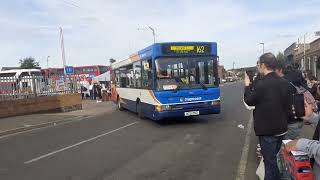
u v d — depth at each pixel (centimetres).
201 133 1380
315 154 428
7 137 1616
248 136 1273
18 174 909
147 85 1680
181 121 1738
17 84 2431
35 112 2488
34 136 1577
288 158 485
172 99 1568
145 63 1700
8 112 2314
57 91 2716
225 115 1936
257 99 580
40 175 886
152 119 1747
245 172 825
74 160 1028
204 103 1595
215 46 1623
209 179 789
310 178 447
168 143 1208
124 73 2220
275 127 571
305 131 1248
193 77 1595
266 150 582
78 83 2908
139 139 1310
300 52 5450
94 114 2427
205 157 990
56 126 1912
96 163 976
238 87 6131
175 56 1586
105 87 4156
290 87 588
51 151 1184
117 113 2333
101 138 1381
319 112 626
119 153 1087
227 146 1120
